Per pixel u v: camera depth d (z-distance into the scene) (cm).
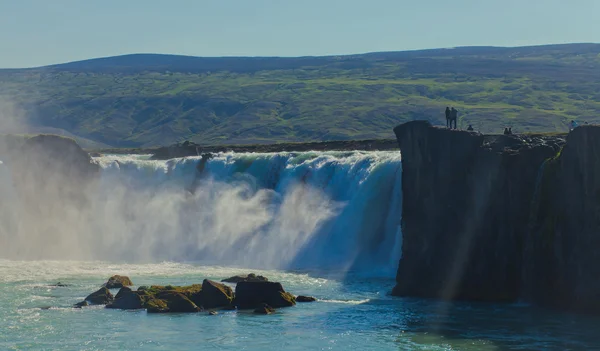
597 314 5562
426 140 6631
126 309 5847
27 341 4981
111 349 4800
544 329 5172
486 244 6266
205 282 6038
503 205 6253
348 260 8200
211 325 5359
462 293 6278
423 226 6550
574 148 5803
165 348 4812
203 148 12212
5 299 6194
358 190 8388
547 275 5916
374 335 5075
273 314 5694
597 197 5650
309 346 4834
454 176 6488
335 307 5941
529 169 6178
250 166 9794
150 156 11906
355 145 11562
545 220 5972
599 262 5603
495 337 4984
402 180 6781
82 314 5694
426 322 5419
